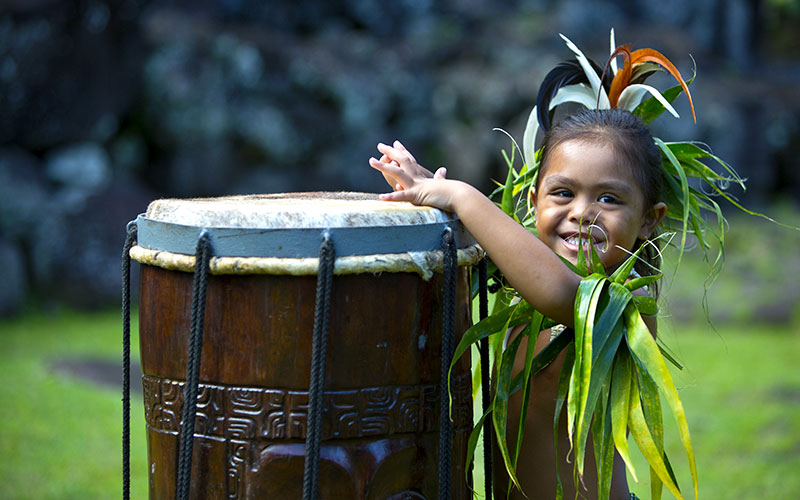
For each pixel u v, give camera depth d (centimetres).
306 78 872
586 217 166
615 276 157
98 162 805
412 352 145
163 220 149
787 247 890
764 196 1032
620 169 166
